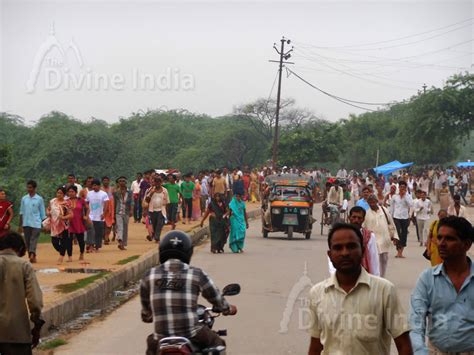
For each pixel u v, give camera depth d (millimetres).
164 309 6559
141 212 31156
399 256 21141
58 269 16250
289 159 63875
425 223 24703
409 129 56125
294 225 26234
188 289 6625
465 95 53531
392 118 97188
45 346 10266
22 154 55688
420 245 24578
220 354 6645
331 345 5301
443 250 6023
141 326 11656
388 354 5418
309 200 26875
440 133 54594
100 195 20531
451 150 81000
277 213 26328
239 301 13492
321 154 64500
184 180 30859
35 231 17484
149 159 67750
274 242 25359
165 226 28250
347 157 91688
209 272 17312
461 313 5934
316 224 34094
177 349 6164
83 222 18016
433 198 52750
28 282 7969
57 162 53344
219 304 6824
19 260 8039
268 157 66750
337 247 5277
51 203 17734
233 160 74562
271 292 14469
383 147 86625
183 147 78812
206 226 29016
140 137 81875
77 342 10547
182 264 6754
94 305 13680
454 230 6004
